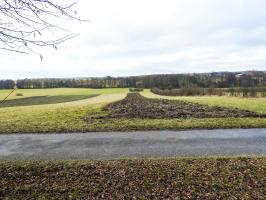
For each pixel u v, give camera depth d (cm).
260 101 3822
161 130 1458
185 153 974
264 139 1203
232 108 2673
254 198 572
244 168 734
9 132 1503
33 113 2589
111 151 1032
